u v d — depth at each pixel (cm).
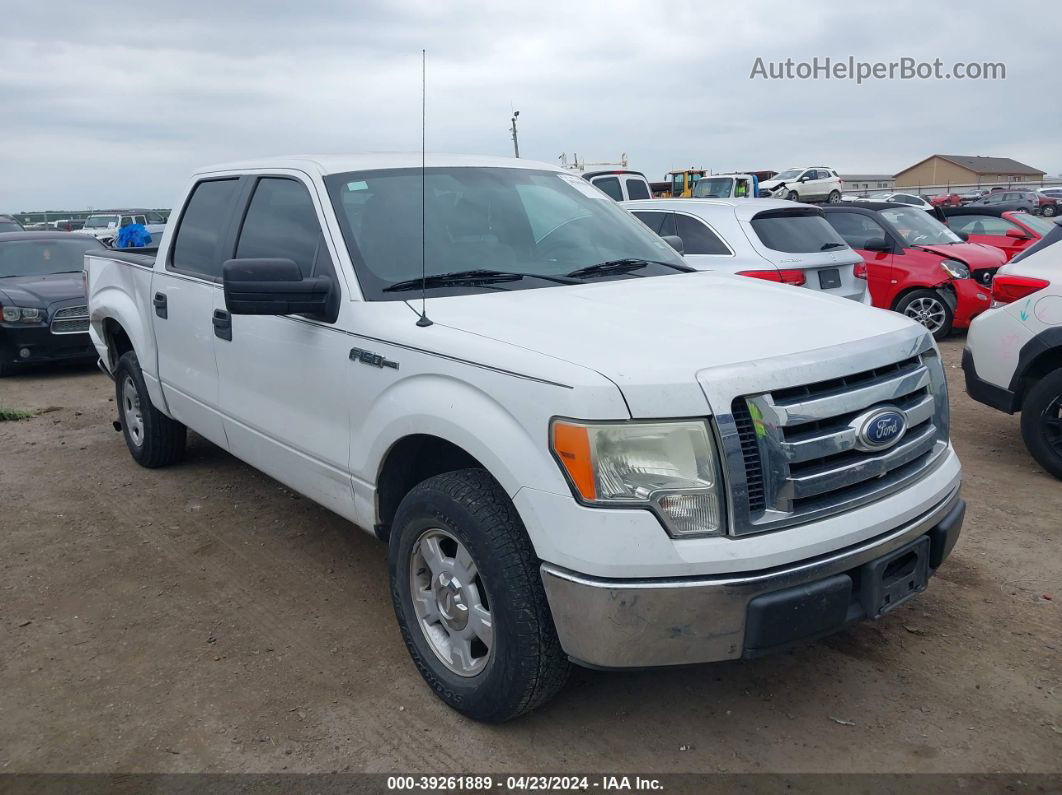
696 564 246
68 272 1090
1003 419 698
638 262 405
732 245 752
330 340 350
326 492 372
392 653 358
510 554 273
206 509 522
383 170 396
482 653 311
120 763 292
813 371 264
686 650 254
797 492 258
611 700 320
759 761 285
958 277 1009
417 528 310
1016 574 416
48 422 755
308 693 330
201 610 398
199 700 327
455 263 365
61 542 478
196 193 495
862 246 1089
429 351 301
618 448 247
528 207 413
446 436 288
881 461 279
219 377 445
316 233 375
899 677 332
